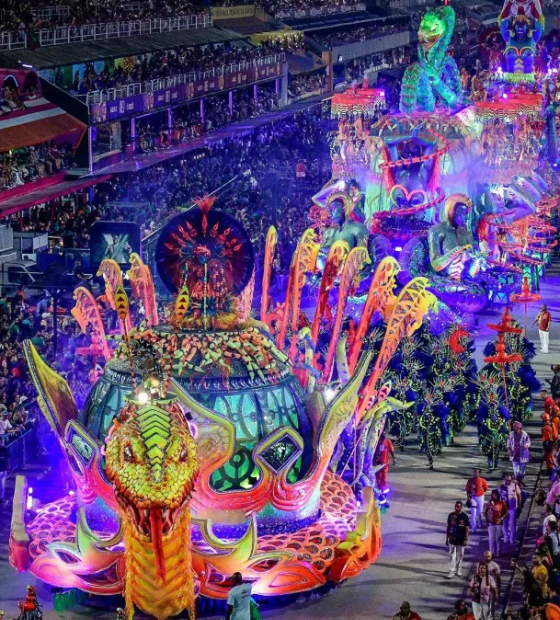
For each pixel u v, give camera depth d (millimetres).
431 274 64125
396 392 49219
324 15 147875
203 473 36656
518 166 69125
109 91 85375
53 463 47594
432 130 66625
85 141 81312
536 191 70000
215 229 38844
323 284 45219
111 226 59031
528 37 85562
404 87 69125
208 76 102625
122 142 90250
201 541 37156
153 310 42750
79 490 38156
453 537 38906
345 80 141375
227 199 84125
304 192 92250
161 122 98562
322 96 127875
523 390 52531
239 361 38031
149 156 89375
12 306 58312
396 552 40938
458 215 64062
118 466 33344
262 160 100688
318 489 39531
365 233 64688
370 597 37812
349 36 145000
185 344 38031
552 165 90000
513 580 39469
